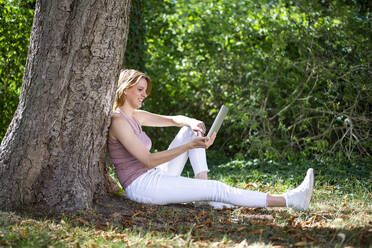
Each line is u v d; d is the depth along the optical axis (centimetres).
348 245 310
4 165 394
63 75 391
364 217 405
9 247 299
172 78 957
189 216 406
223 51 927
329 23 823
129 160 432
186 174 741
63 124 397
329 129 771
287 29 845
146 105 942
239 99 877
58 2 389
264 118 834
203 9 1004
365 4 876
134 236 339
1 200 387
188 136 469
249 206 416
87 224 364
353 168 709
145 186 424
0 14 659
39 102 391
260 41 923
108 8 400
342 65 791
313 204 478
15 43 673
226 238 332
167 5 1016
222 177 665
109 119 425
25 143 390
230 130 878
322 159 748
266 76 844
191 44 946
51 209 388
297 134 833
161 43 977
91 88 403
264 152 829
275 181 633
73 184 398
